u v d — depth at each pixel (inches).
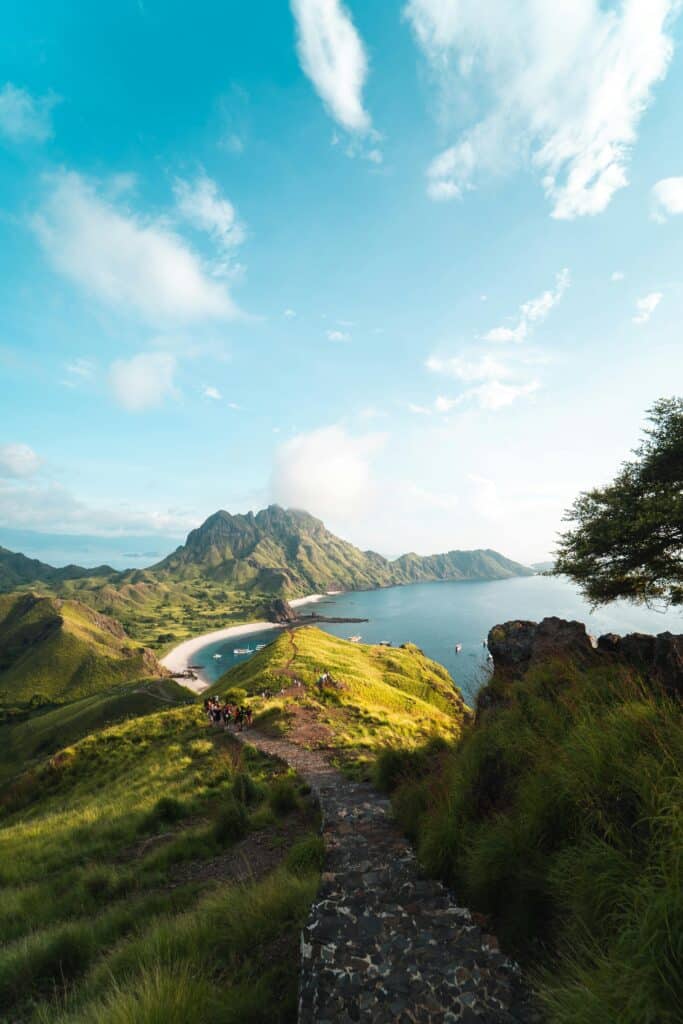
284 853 421.1
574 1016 124.0
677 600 758.5
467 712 510.6
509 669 479.5
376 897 240.2
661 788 168.6
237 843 483.8
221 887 351.9
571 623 463.8
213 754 987.3
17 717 4638.3
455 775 313.9
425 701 2231.8
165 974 202.4
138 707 3452.3
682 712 203.8
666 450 717.9
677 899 124.4
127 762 1183.6
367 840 344.8
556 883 176.6
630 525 697.6
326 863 304.5
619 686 271.1
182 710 1601.9
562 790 207.0
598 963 133.0
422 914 218.5
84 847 571.2
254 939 241.8
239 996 187.0
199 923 273.1
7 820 1040.8
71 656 5954.7
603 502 776.9
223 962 229.9
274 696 1630.2
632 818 177.3
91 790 1063.0
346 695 1637.6
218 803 650.8
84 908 394.0
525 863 204.1
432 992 165.0
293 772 735.1
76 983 267.1
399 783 506.3
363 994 166.2
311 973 179.9
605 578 788.6
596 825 187.6
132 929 323.3
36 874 519.2
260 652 3127.5
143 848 538.3
